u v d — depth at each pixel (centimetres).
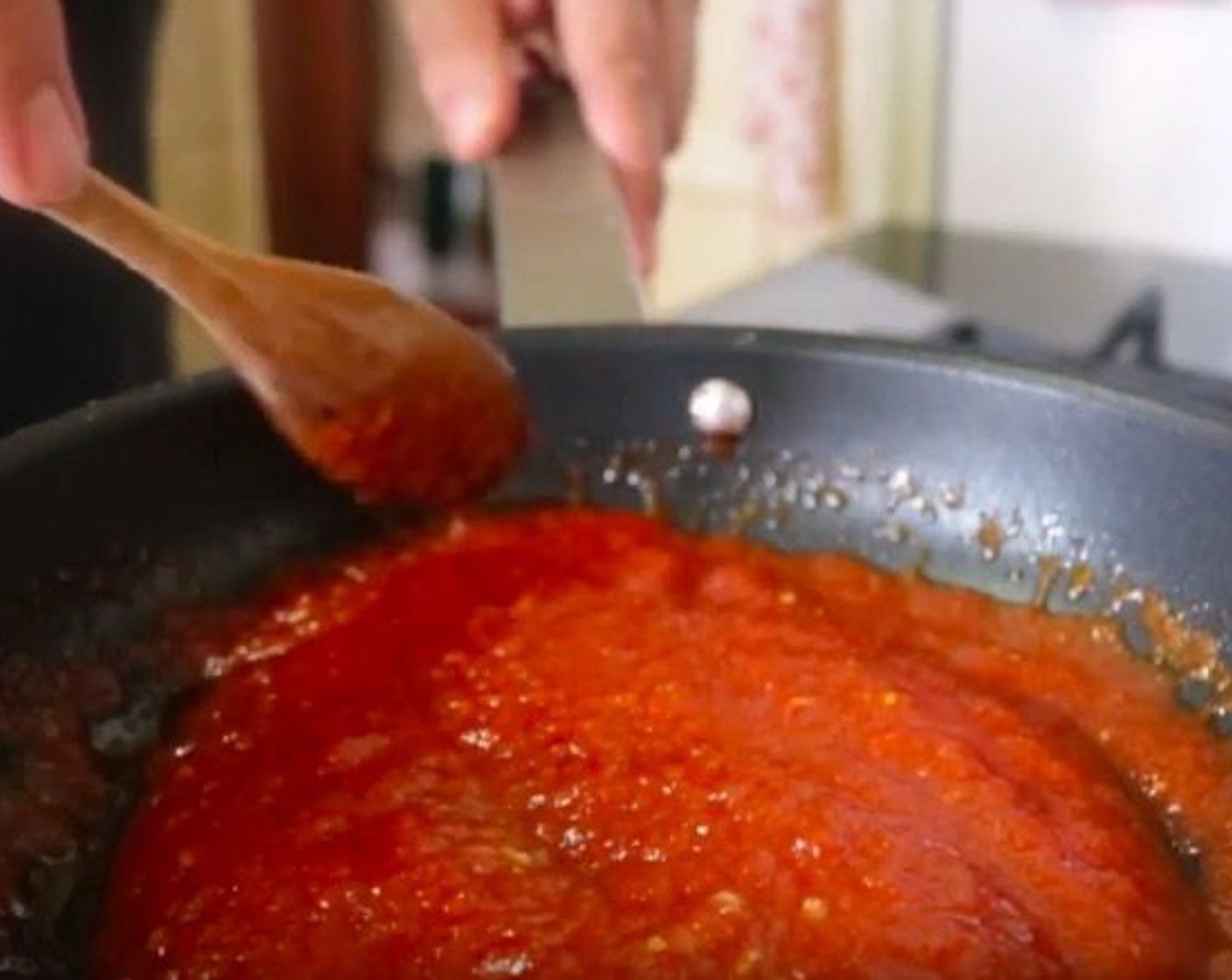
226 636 45
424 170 89
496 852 38
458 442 45
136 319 60
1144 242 83
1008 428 47
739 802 40
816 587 47
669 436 49
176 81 89
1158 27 80
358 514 47
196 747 42
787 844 39
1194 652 44
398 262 91
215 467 45
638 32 47
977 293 84
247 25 90
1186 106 81
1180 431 44
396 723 42
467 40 46
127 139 62
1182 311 82
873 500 48
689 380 48
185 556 45
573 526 48
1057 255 84
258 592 46
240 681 44
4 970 35
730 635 44
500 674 43
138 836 40
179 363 62
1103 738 43
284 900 37
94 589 43
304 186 92
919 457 48
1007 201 85
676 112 50
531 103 48
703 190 88
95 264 58
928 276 85
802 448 48
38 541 42
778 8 83
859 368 48
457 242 89
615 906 38
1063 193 84
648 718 42
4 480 41
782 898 38
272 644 45
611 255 48
